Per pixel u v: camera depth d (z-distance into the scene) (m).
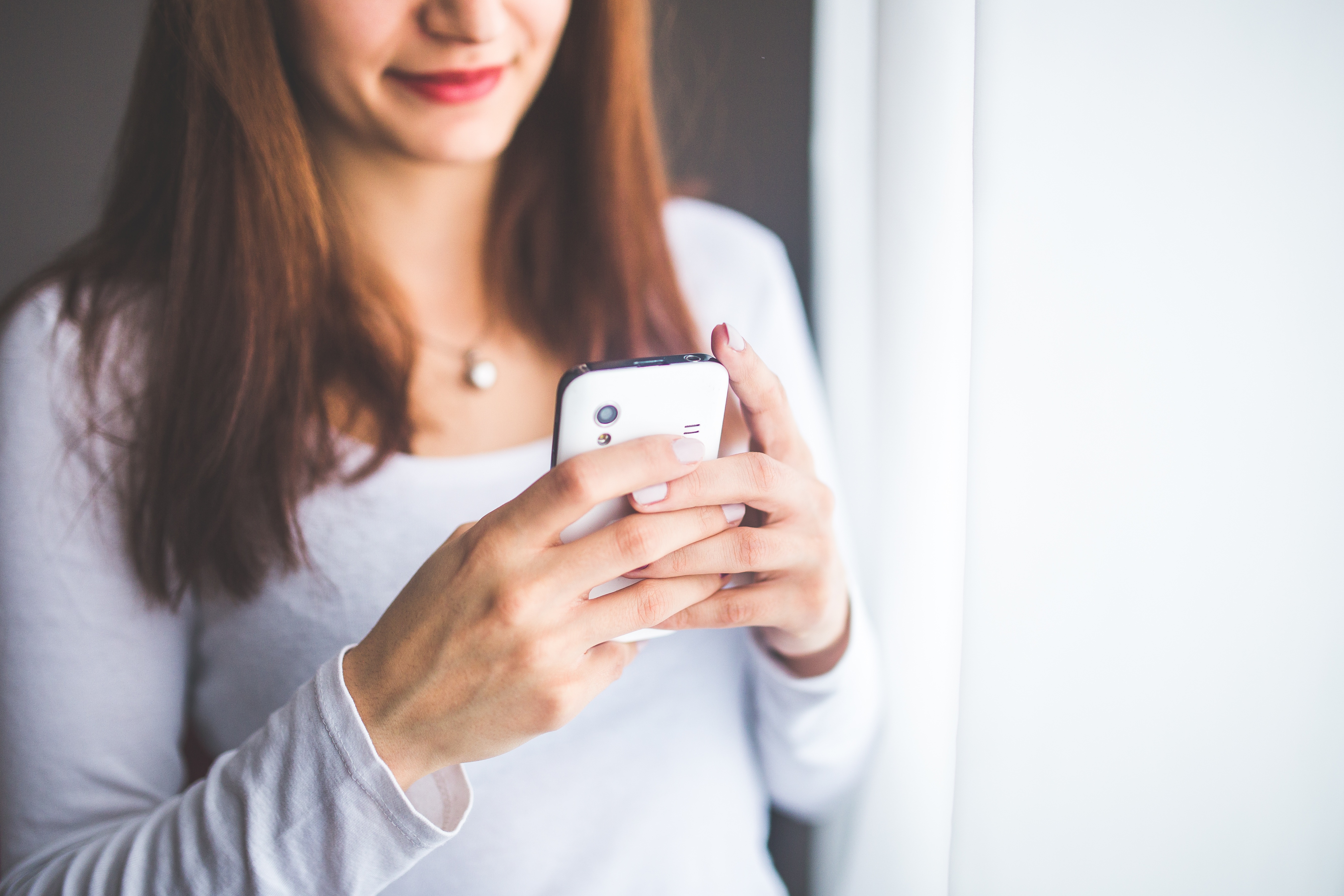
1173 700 0.64
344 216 0.77
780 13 1.22
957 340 0.83
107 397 0.73
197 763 0.83
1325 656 0.59
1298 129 0.57
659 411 0.55
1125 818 0.66
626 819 0.78
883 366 0.96
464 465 0.79
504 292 0.86
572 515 0.50
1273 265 0.58
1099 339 0.64
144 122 0.76
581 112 0.86
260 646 0.76
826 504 0.63
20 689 0.68
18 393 0.71
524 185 0.86
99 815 0.69
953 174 0.82
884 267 0.94
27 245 0.99
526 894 0.76
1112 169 0.62
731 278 1.02
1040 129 0.65
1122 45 0.62
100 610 0.70
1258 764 0.62
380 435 0.77
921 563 0.92
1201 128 0.60
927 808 0.94
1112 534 0.65
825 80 1.22
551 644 0.51
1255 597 0.61
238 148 0.70
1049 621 0.67
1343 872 0.61
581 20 0.83
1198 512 0.62
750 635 0.83
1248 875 0.63
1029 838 0.69
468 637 0.51
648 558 0.52
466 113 0.72
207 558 0.73
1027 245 0.66
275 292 0.72
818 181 1.26
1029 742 0.69
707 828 0.83
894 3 0.89
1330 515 0.58
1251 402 0.60
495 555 0.50
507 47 0.71
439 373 0.83
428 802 0.59
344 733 0.53
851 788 0.94
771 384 0.59
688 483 0.53
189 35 0.70
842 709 0.83
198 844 0.57
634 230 0.91
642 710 0.80
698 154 1.24
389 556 0.77
